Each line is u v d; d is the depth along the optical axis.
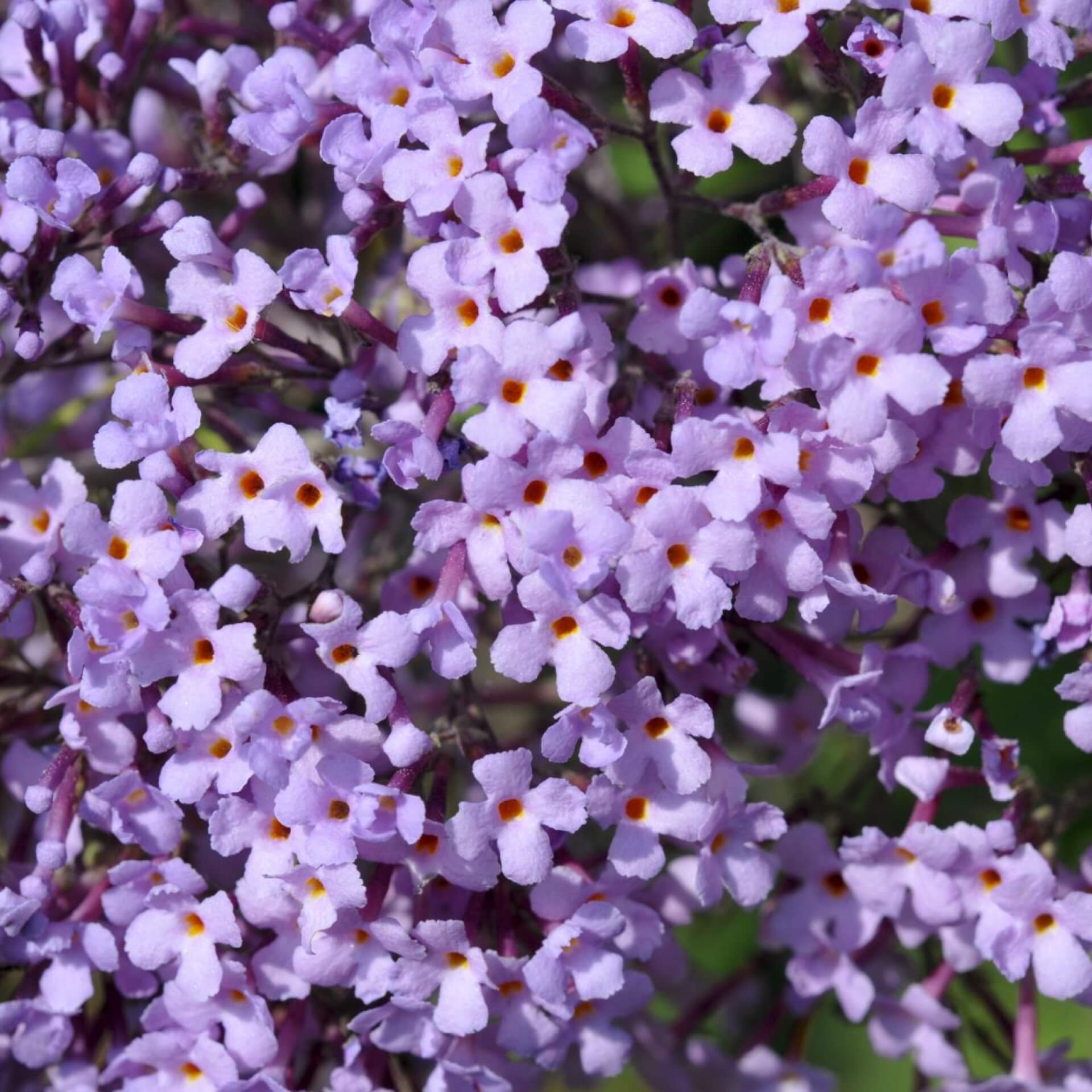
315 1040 0.32
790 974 0.32
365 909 0.30
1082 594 0.31
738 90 0.30
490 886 0.30
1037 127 0.32
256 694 0.30
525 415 0.30
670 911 0.31
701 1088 0.33
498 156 0.30
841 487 0.30
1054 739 0.34
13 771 0.32
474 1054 0.31
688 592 0.30
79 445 0.34
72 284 0.30
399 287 0.33
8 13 0.33
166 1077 0.31
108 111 0.32
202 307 0.30
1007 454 0.30
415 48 0.30
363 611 0.32
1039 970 0.31
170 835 0.31
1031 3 0.31
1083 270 0.30
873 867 0.31
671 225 0.31
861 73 0.31
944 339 0.30
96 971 0.32
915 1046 0.32
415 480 0.30
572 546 0.29
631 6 0.30
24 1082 0.32
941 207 0.31
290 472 0.30
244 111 0.32
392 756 0.30
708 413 0.31
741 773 0.31
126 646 0.30
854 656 0.31
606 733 0.30
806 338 0.30
